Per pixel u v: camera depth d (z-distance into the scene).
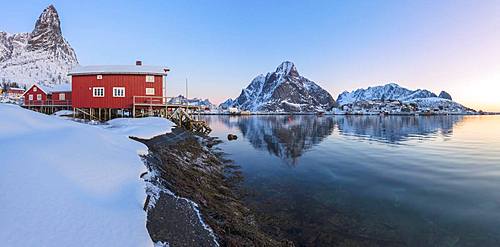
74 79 38.44
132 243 5.99
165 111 37.84
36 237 5.36
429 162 23.27
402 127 66.19
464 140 38.50
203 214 9.36
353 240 10.35
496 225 11.51
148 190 9.23
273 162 24.39
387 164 22.77
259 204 13.80
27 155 8.33
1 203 5.92
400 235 10.77
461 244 10.12
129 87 37.50
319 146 33.78
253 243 8.73
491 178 18.16
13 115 13.20
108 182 8.66
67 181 7.73
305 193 15.60
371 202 14.15
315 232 10.92
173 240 7.07
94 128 16.25
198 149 24.53
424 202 14.06
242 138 43.31
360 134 48.72
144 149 14.70
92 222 6.30
